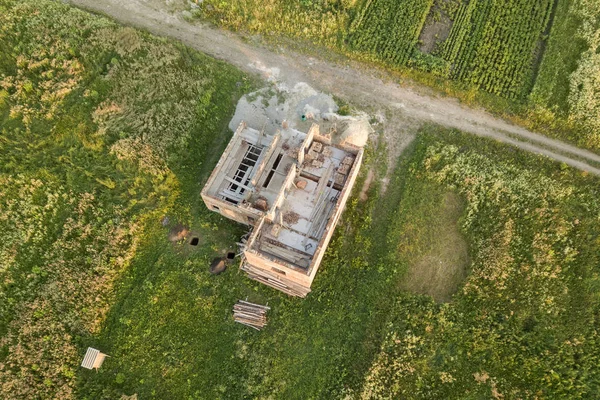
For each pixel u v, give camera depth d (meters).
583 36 35.31
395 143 32.66
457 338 26.61
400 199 30.67
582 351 26.14
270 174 28.66
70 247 28.22
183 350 26.31
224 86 34.12
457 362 26.09
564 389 25.25
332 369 25.94
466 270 28.56
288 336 26.67
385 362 25.78
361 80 34.84
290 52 35.88
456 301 27.59
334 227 28.92
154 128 31.73
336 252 28.88
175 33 36.38
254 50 35.91
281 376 25.72
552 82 33.94
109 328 26.75
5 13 35.12
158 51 34.34
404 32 36.03
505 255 28.34
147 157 30.70
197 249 29.11
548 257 28.27
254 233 25.39
